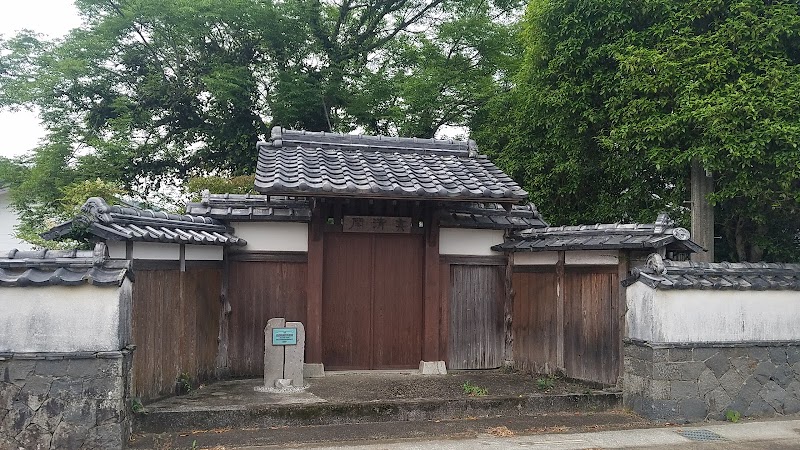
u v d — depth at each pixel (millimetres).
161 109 20453
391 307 10203
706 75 8844
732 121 8305
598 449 6715
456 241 10469
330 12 22422
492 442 6961
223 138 20500
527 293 10430
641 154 10125
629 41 10141
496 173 9836
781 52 8898
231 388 8688
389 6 22844
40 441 6051
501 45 20078
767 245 10094
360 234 10109
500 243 10672
